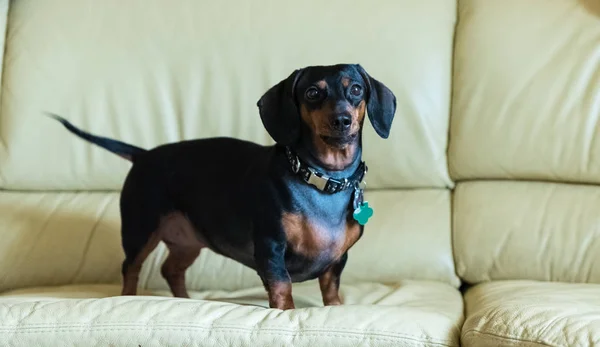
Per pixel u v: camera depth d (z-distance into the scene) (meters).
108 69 2.08
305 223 1.43
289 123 1.42
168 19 2.09
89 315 1.23
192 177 1.61
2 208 2.05
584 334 1.08
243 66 2.04
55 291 1.81
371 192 2.03
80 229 2.01
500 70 1.95
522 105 1.92
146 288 1.97
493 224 1.88
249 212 1.47
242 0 2.08
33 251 1.98
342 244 1.48
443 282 1.89
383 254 1.91
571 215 1.85
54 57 2.09
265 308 1.29
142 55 2.08
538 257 1.83
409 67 1.99
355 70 1.44
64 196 2.09
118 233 2.01
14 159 2.06
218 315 1.24
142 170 1.68
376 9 2.04
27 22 2.13
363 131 1.99
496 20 1.99
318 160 1.42
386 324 1.20
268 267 1.42
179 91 2.06
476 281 1.89
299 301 1.71
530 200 1.90
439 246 1.91
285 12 2.06
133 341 1.19
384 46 2.00
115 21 2.11
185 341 1.19
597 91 1.88
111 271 1.99
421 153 1.98
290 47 2.03
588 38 1.93
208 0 2.09
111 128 2.07
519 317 1.17
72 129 1.78
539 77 1.92
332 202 1.44
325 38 2.02
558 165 1.89
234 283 1.96
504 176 1.95
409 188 2.03
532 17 1.98
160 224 1.66
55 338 1.21
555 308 1.22
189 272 1.98
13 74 2.09
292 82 1.42
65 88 2.08
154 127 2.07
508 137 1.92
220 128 2.04
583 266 1.79
